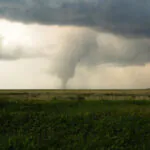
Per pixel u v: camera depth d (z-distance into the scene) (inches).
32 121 1614.2
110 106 1920.5
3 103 1893.5
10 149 1365.7
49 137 1461.6
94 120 1610.5
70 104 1942.7
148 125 1565.0
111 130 1518.2
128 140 1443.2
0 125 1576.0
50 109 1835.6
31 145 1390.3
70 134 1497.3
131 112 1700.3
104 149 1373.0
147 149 1389.0
